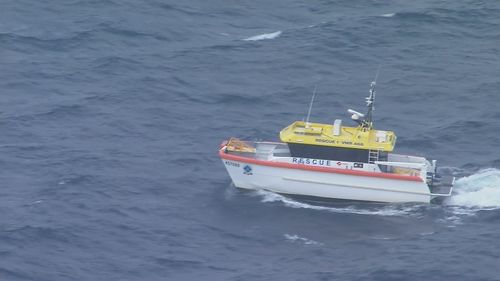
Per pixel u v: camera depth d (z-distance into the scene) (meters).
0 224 195.38
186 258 187.25
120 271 183.00
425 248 188.62
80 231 194.38
